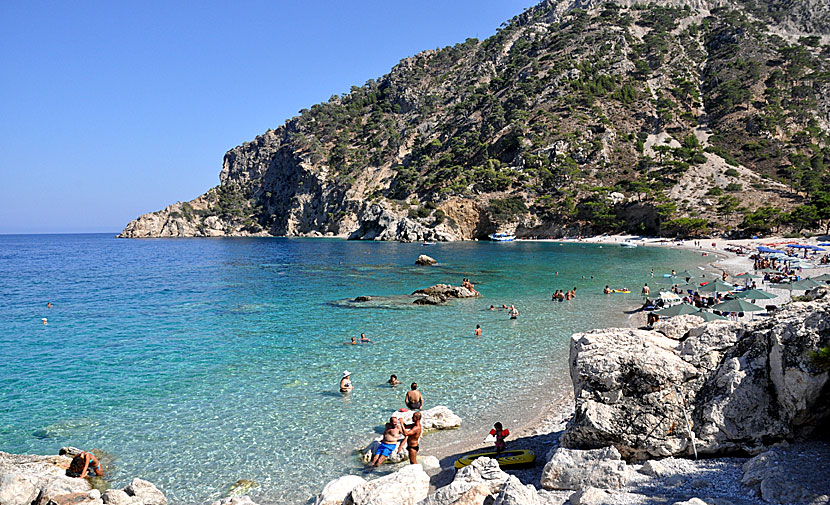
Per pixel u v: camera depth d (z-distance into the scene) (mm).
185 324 37594
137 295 53938
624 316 39375
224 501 12648
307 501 13453
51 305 47531
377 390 22422
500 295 51094
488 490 10773
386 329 35312
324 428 18328
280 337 33031
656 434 11977
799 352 11023
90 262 107562
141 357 28250
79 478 14086
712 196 144375
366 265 87125
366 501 11297
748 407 11664
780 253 75188
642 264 80938
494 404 20578
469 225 168000
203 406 20578
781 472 9656
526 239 162000
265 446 16891
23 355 28891
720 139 182875
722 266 71750
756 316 33688
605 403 12562
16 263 107562
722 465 11141
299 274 73875
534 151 187125
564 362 26531
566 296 48750
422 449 16594
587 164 180500
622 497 10133
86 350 29938
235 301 48719
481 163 198500
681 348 13562
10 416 19625
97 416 19578
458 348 29781
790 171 156000
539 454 15180
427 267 81500
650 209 143250
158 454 16344
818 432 11383
